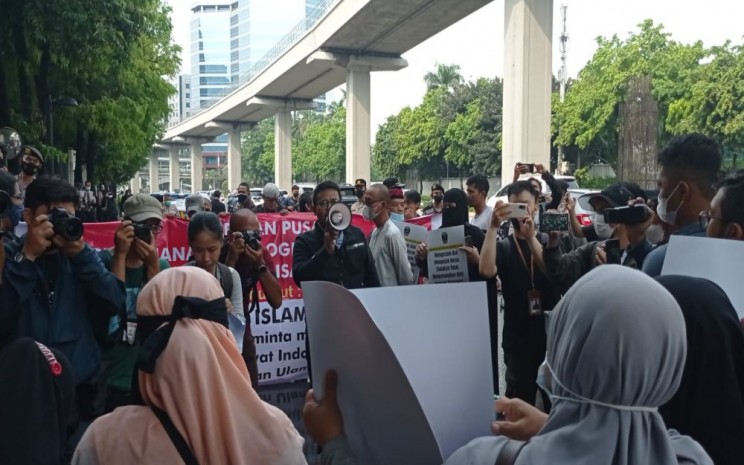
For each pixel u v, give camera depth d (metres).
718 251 1.94
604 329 1.14
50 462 1.63
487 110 42.00
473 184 6.00
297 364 5.64
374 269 4.20
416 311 1.44
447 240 4.05
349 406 1.52
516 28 18.86
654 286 1.18
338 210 3.84
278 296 4.06
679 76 30.69
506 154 19.44
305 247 4.22
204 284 1.65
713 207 2.28
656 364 1.13
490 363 1.52
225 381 1.57
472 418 1.47
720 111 26.38
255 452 1.56
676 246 2.01
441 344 1.46
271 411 1.64
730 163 28.50
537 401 3.63
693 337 1.54
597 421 1.15
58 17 10.41
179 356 1.52
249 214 4.16
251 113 52.38
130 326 2.90
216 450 1.50
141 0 12.24
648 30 32.03
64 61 11.01
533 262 3.66
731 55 27.02
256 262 3.95
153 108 23.22
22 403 1.62
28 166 4.73
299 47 33.59
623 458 1.13
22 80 13.12
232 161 59.22
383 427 1.46
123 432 1.53
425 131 45.91
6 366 1.64
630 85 19.27
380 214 4.69
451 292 1.49
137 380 1.62
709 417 1.53
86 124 16.28
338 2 26.88
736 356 1.57
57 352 1.81
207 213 3.30
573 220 4.70
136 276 3.06
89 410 2.70
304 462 1.67
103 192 21.28
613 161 35.44
